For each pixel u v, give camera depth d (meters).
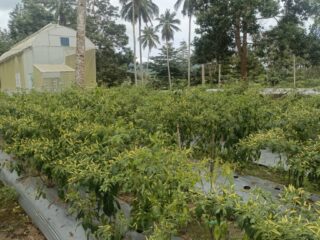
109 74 30.86
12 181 4.35
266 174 4.07
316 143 2.94
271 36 20.69
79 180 2.21
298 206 1.71
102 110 4.28
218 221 1.70
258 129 3.93
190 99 4.43
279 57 19.52
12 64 21.42
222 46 21.59
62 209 3.28
